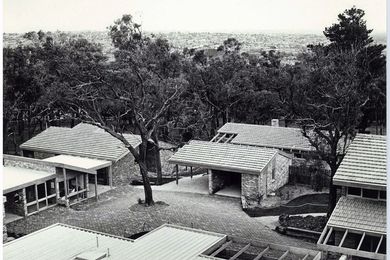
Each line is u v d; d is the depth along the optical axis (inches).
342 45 706.2
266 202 729.0
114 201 789.2
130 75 838.5
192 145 825.5
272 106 796.0
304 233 634.8
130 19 847.1
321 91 693.3
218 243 591.5
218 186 789.9
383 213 593.3
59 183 824.3
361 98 681.6
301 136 798.5
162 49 847.7
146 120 842.8
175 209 734.5
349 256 561.0
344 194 642.2
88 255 537.3
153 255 549.0
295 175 746.8
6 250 570.9
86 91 853.2
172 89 847.1
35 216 755.4
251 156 757.9
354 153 655.8
